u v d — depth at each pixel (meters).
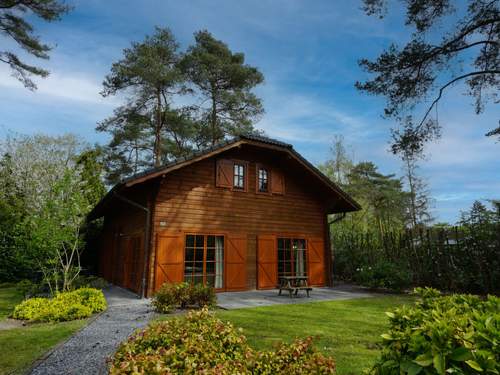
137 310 7.46
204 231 10.34
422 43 11.02
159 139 20.05
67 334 5.34
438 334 1.81
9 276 13.69
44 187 19.89
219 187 10.84
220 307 7.75
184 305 7.70
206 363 2.35
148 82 17.53
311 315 6.78
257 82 20.81
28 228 8.51
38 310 6.59
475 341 1.82
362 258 13.49
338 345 4.65
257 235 11.37
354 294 10.34
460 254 10.36
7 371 3.78
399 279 10.66
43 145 21.73
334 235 16.89
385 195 29.47
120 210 13.28
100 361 4.09
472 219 10.40
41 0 13.40
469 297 2.93
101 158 21.27
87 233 17.25
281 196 12.17
